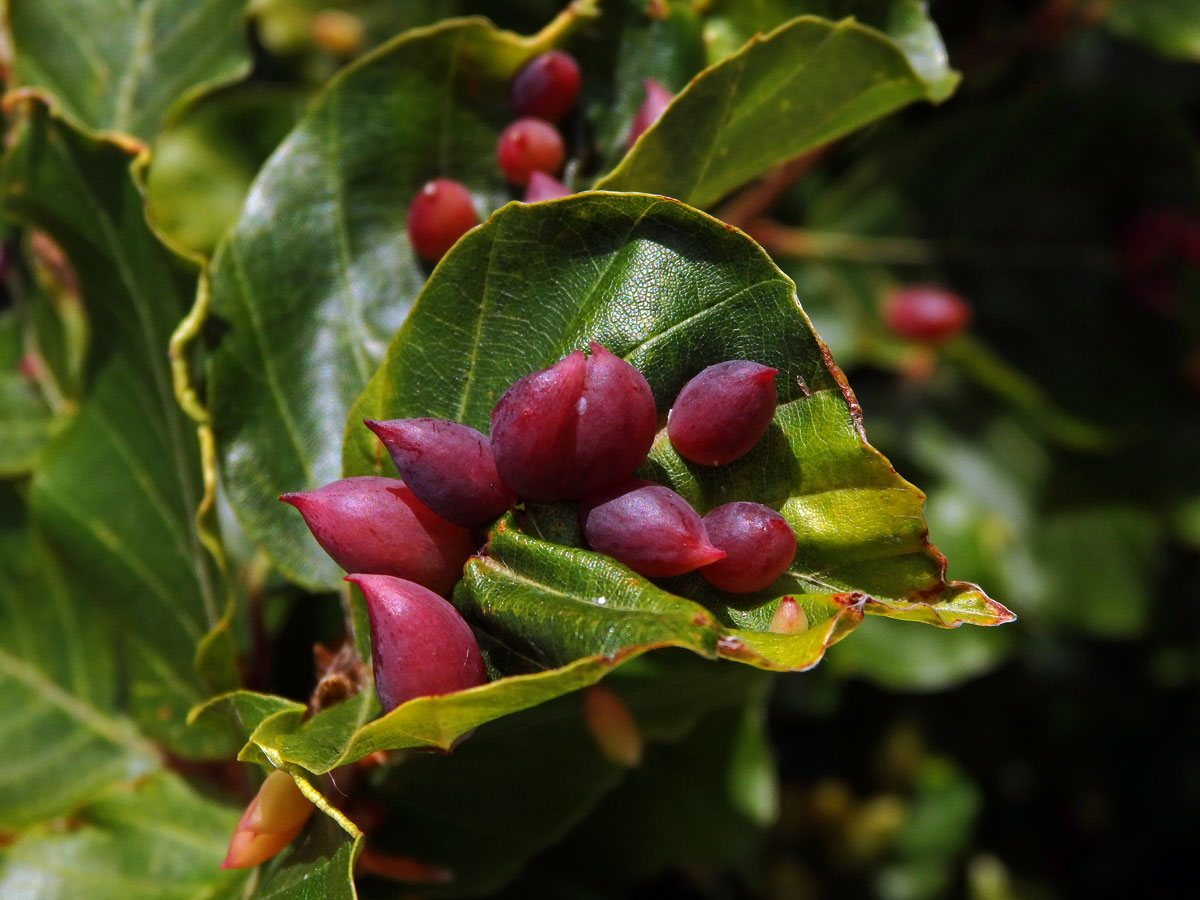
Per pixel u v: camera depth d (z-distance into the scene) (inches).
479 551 4.0
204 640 4.8
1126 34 7.3
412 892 4.8
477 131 5.1
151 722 5.3
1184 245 7.7
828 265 7.8
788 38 4.5
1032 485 8.4
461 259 4.2
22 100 5.0
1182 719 9.3
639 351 4.2
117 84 6.0
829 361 4.1
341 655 4.7
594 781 4.7
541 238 4.2
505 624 3.9
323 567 4.9
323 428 4.9
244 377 4.9
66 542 5.3
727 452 4.0
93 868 5.2
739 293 4.1
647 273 4.2
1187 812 9.2
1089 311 8.0
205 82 6.0
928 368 7.9
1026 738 9.1
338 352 5.0
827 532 4.1
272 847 4.3
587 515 4.0
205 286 4.8
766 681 5.2
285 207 5.0
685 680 4.8
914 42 5.2
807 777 8.2
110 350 5.3
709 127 4.6
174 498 5.1
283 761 4.0
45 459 5.3
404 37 5.0
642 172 4.6
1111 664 9.3
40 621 5.7
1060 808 9.2
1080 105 7.5
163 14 6.0
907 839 8.0
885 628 7.8
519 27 6.1
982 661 7.8
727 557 4.0
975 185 7.8
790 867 7.8
